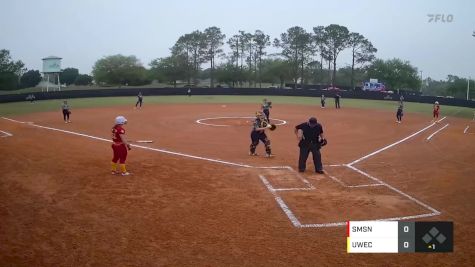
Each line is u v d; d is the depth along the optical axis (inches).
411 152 725.9
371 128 1104.2
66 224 339.6
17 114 1379.2
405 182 509.0
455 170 577.0
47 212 362.9
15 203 379.6
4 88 3149.6
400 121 1275.8
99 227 336.8
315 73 4702.3
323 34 3754.9
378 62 4156.0
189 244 312.0
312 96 2652.6
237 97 2518.5
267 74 4074.8
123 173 495.5
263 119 660.7
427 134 993.5
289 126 1112.8
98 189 435.5
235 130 999.0
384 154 702.5
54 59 2605.8
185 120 1221.7
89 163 549.3
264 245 315.0
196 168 554.3
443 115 1612.9
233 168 562.9
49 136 810.8
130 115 1373.0
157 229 338.3
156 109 1632.6
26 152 591.2
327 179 518.0
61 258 281.4
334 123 1214.3
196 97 2480.3
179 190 446.9
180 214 374.6
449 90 3922.2
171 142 798.5
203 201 413.4
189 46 3890.3
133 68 3929.6
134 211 376.5
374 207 408.8
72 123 1117.7
